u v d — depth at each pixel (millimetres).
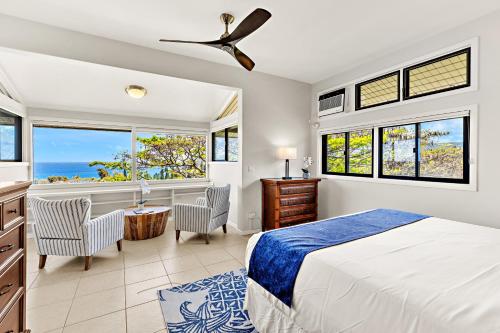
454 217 2680
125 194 4711
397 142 3305
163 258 2994
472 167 2527
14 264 1327
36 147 4133
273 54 3357
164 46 3119
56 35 2662
